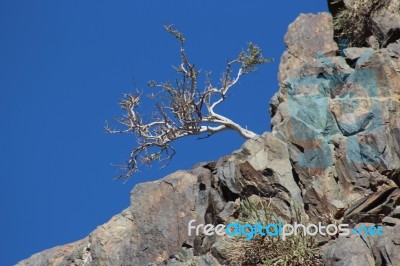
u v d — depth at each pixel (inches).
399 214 1370.6
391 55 1535.4
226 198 1598.2
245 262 1454.2
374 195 1421.0
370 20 1674.5
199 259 1521.9
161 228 1632.6
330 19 1781.5
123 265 1647.4
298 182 1529.3
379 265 1296.8
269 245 1446.9
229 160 1612.9
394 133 1456.7
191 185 1654.8
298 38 1780.3
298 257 1408.7
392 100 1488.7
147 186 1686.8
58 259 1847.9
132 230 1663.4
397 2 1664.6
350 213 1422.2
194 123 1961.1
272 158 1574.8
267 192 1551.4
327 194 1469.0
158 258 1615.4
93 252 1718.8
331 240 1406.3
